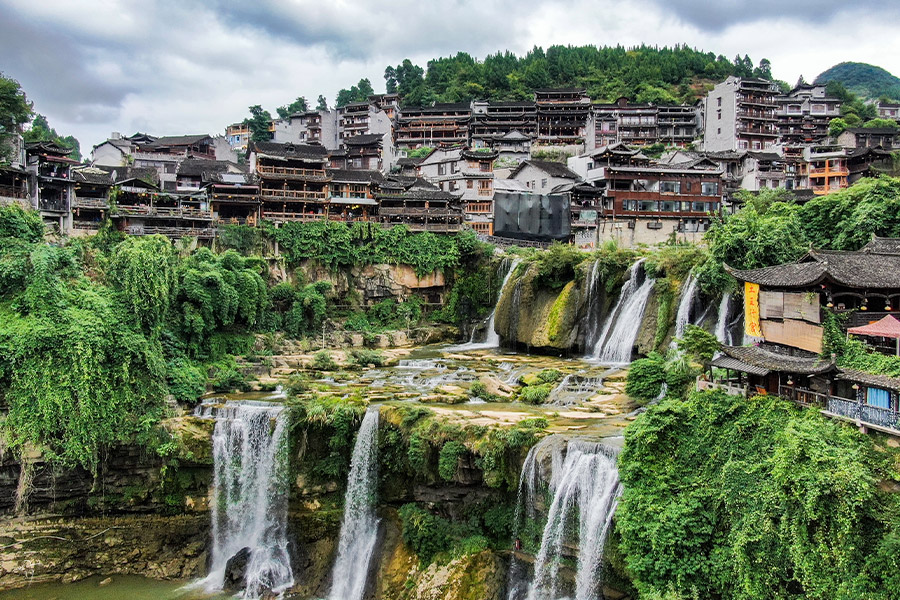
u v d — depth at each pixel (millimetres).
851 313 40156
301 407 50500
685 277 62750
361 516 47750
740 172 120438
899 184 58750
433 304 91625
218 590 45344
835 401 33312
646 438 36125
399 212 93875
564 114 152875
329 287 85500
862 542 27766
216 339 66438
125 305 56281
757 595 30109
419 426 46312
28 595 43781
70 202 78812
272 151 95625
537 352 74938
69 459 48156
